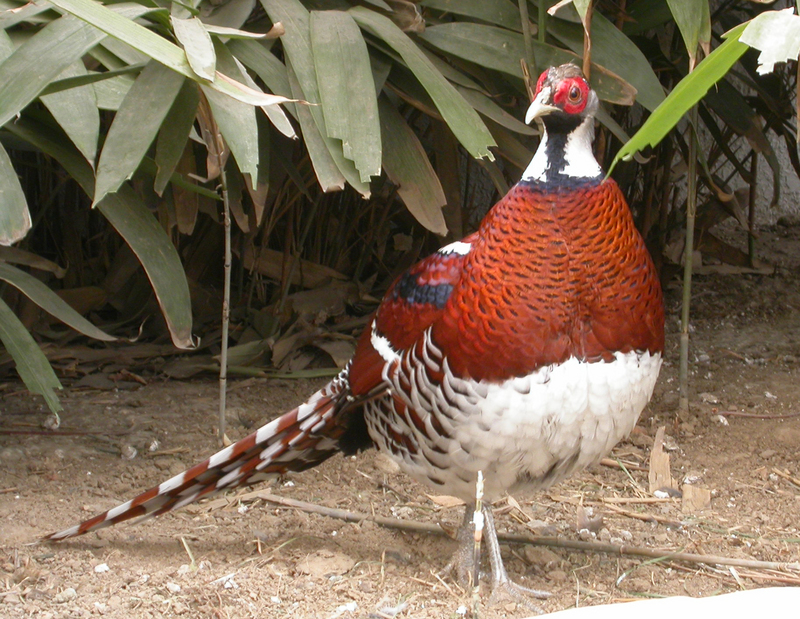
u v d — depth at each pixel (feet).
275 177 12.70
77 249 15.16
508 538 9.28
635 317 7.20
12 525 9.27
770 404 12.81
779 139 20.99
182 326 9.16
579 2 7.19
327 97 9.29
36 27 9.25
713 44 15.61
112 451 11.28
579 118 7.08
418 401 7.63
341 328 14.99
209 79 6.74
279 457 8.91
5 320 9.59
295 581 8.38
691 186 11.80
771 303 16.83
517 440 7.29
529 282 6.98
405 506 10.30
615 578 8.65
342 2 10.96
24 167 15.11
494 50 10.62
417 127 15.78
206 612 7.73
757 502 10.27
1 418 12.07
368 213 16.62
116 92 9.18
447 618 7.81
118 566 8.55
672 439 11.92
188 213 10.70
